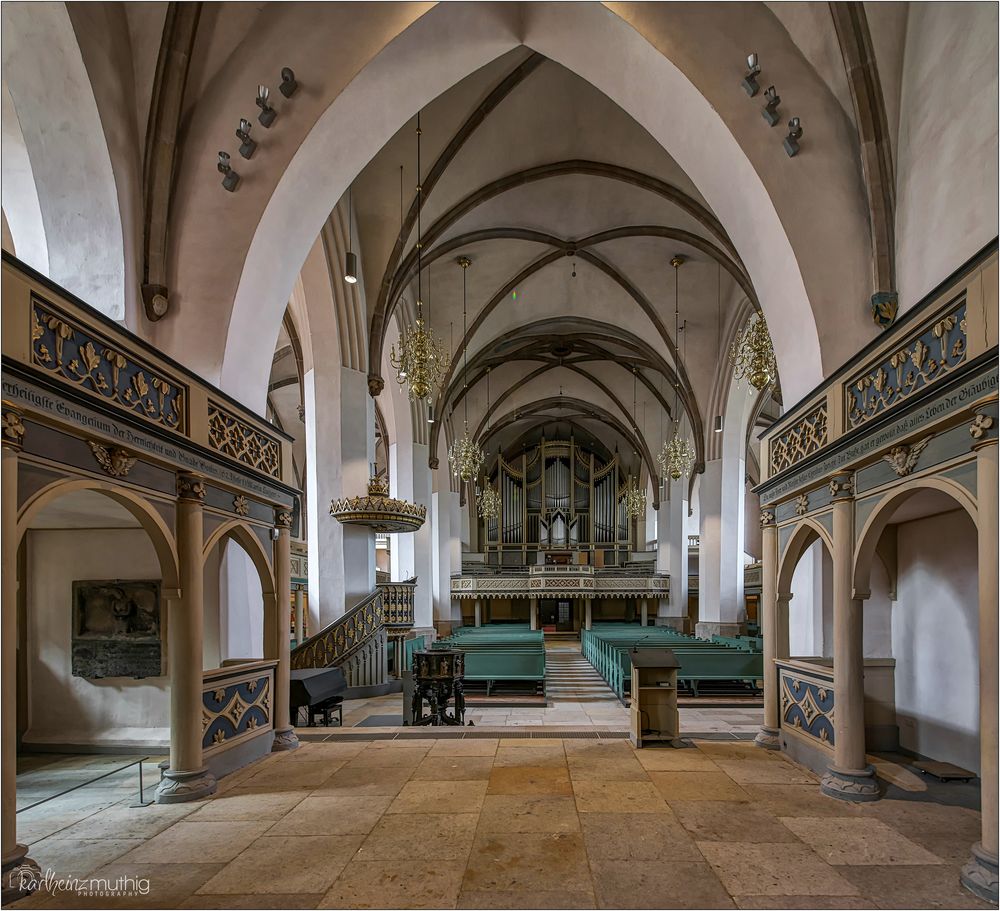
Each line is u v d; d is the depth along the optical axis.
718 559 20.70
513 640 17.91
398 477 19.72
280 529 8.09
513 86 11.70
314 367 13.80
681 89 7.30
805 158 7.17
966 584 6.62
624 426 30.83
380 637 13.95
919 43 6.45
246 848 4.61
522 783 6.05
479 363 22.88
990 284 4.04
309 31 7.14
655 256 17.80
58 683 7.59
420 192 12.54
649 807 5.37
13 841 3.95
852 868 4.21
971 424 4.16
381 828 4.96
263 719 7.38
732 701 12.33
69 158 6.45
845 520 6.01
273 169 7.18
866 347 5.71
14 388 3.99
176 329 7.14
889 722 7.72
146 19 6.68
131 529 7.58
